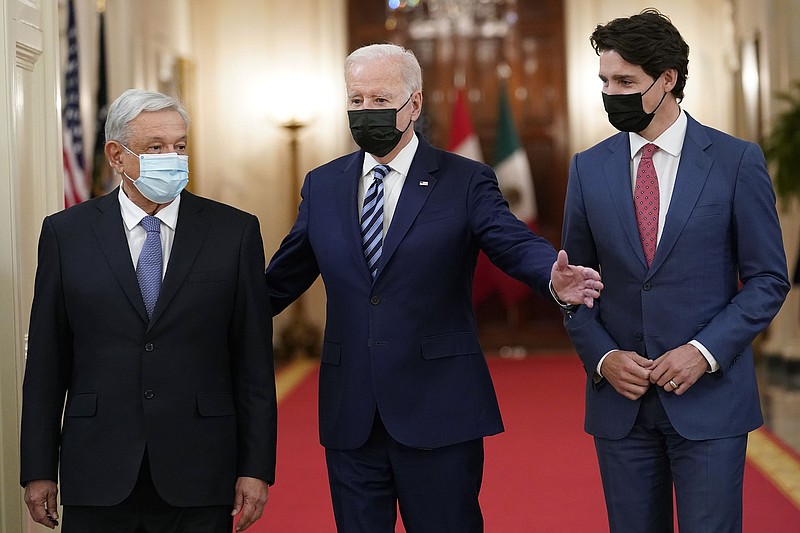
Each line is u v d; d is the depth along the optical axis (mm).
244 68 14883
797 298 12461
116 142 3506
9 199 4180
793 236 12523
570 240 3896
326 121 14898
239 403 3646
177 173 3480
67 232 3611
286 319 14766
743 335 3568
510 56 15078
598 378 3803
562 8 15039
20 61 4410
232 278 3619
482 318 15211
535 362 13812
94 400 3490
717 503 3619
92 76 10312
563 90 15047
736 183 3660
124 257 3553
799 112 11617
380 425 3824
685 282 3660
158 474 3457
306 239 4031
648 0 14820
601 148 3875
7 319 4172
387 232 3855
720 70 14750
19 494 4211
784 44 12445
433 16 15102
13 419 4180
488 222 3848
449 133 15109
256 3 14891
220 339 3609
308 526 6258
